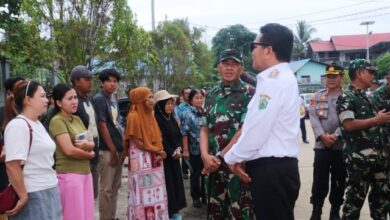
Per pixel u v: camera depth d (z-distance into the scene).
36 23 10.36
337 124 4.78
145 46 11.91
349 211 4.20
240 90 3.58
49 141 3.27
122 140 5.14
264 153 2.61
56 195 3.32
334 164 4.84
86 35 10.87
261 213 2.65
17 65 10.02
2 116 3.94
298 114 2.69
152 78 21.75
